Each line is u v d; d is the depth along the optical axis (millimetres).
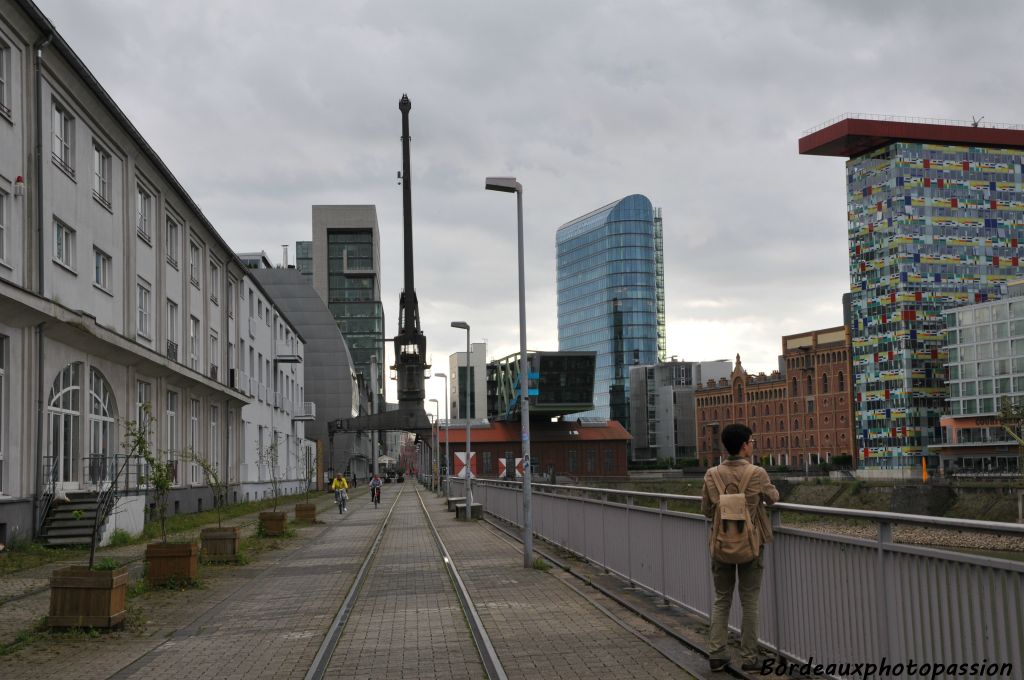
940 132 130125
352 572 15969
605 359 186375
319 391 105500
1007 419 80500
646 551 11633
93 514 21359
